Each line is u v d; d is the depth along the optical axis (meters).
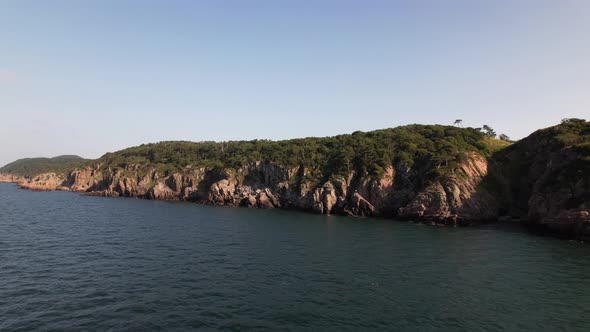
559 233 66.56
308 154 138.38
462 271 40.56
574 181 69.25
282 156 139.62
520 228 76.62
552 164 79.56
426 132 133.00
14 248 48.34
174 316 26.97
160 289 32.97
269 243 55.97
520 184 94.81
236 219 87.88
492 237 64.62
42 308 28.00
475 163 98.62
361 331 25.02
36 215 86.44
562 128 93.06
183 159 178.75
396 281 36.50
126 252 47.59
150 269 39.56
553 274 39.69
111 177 177.62
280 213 107.88
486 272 40.25
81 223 74.06
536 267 42.69
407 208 92.00
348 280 36.66
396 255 48.47
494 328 25.84
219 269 40.06
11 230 63.19
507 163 102.56
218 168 149.75
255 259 45.00
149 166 175.50
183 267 40.59
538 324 26.66
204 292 32.38
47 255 44.97
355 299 31.19
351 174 112.56
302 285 34.81
